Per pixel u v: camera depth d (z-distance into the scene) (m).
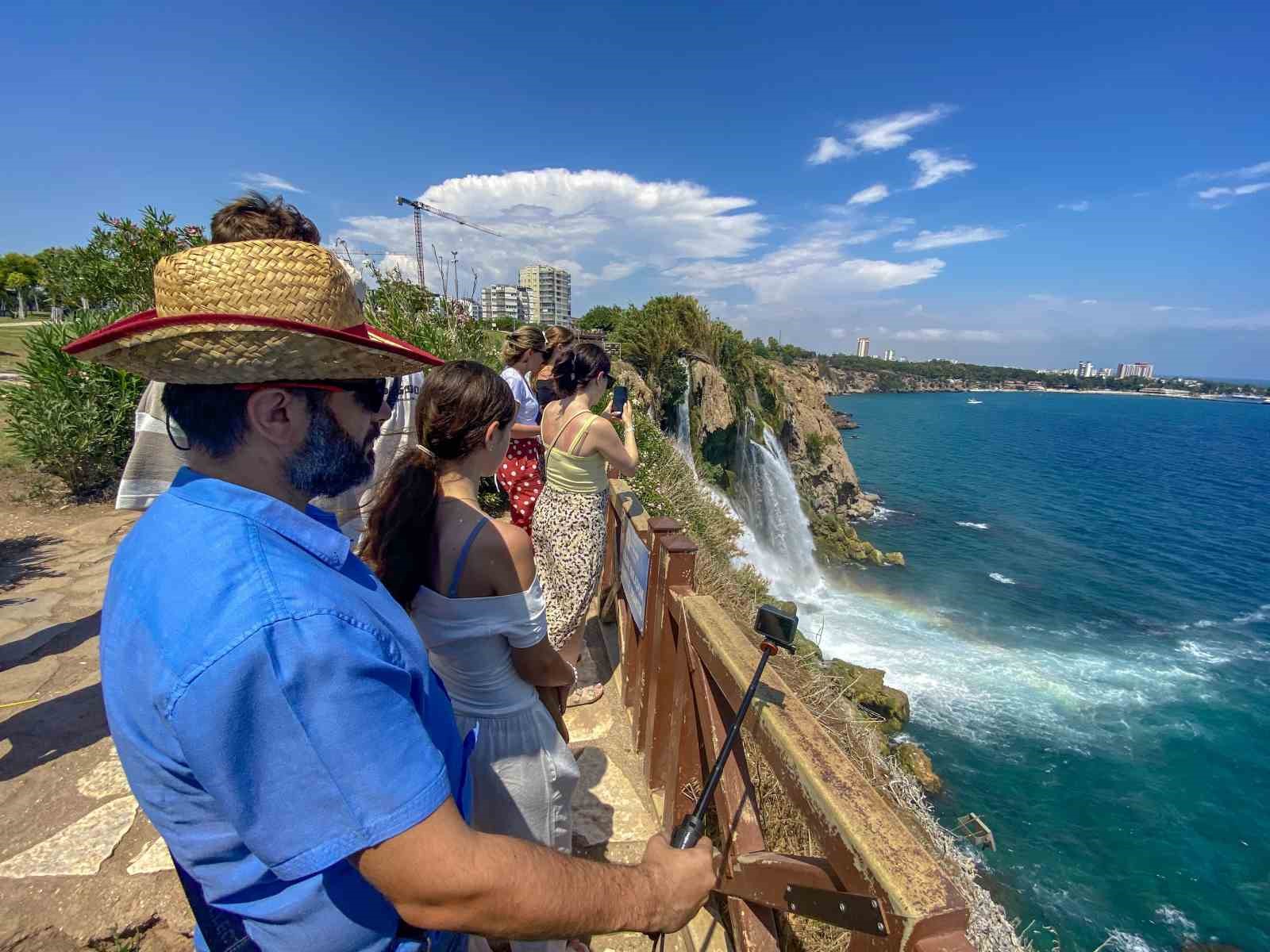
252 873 0.88
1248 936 9.37
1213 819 11.50
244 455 0.94
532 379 4.35
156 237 7.81
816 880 1.34
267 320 0.83
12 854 2.53
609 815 2.78
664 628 2.64
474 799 1.70
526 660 1.70
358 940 0.93
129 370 0.90
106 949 2.24
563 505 3.05
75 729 3.27
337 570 0.96
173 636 0.78
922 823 4.03
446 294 8.74
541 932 0.89
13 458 7.85
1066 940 9.27
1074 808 11.63
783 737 1.44
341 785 0.79
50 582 4.98
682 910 1.11
